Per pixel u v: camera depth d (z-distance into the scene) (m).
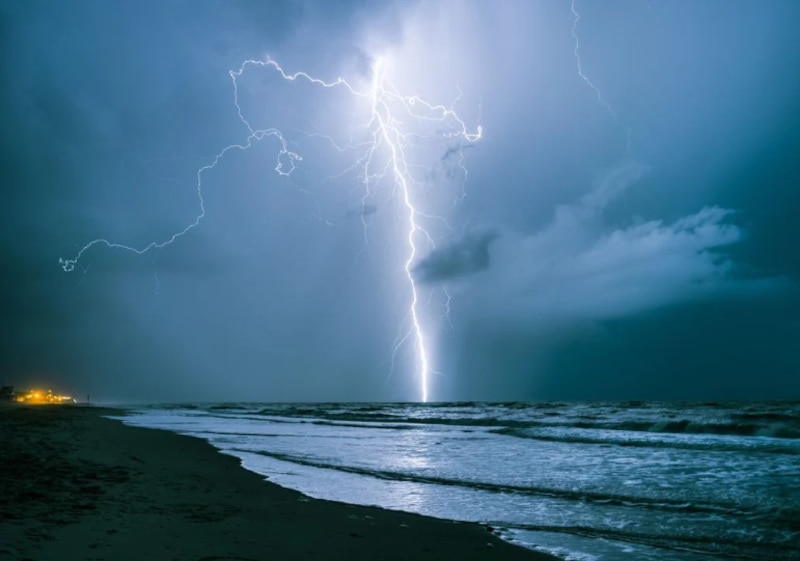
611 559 4.35
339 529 4.88
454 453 11.95
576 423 23.34
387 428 22.03
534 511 6.13
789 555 4.52
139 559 3.39
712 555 4.51
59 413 27.62
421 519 5.55
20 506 4.71
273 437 16.69
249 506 5.68
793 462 10.20
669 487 7.59
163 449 11.16
